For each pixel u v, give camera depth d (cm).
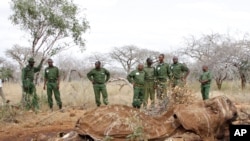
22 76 1329
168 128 712
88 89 1648
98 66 1381
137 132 679
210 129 686
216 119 686
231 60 2352
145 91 1307
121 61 4144
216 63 2330
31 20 1570
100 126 698
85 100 1505
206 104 711
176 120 714
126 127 690
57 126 1058
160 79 1296
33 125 1085
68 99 1508
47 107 1402
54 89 1365
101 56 4138
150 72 1308
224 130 703
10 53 3594
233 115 697
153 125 711
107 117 711
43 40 1606
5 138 917
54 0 1584
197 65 2505
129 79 1312
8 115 1160
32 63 1342
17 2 1545
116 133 684
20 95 1859
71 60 3766
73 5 1602
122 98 1609
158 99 1016
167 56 2984
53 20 1561
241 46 2422
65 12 1582
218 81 2298
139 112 738
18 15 1558
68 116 1217
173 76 1244
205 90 1436
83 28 1634
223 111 688
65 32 1611
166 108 845
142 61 4116
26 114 1238
